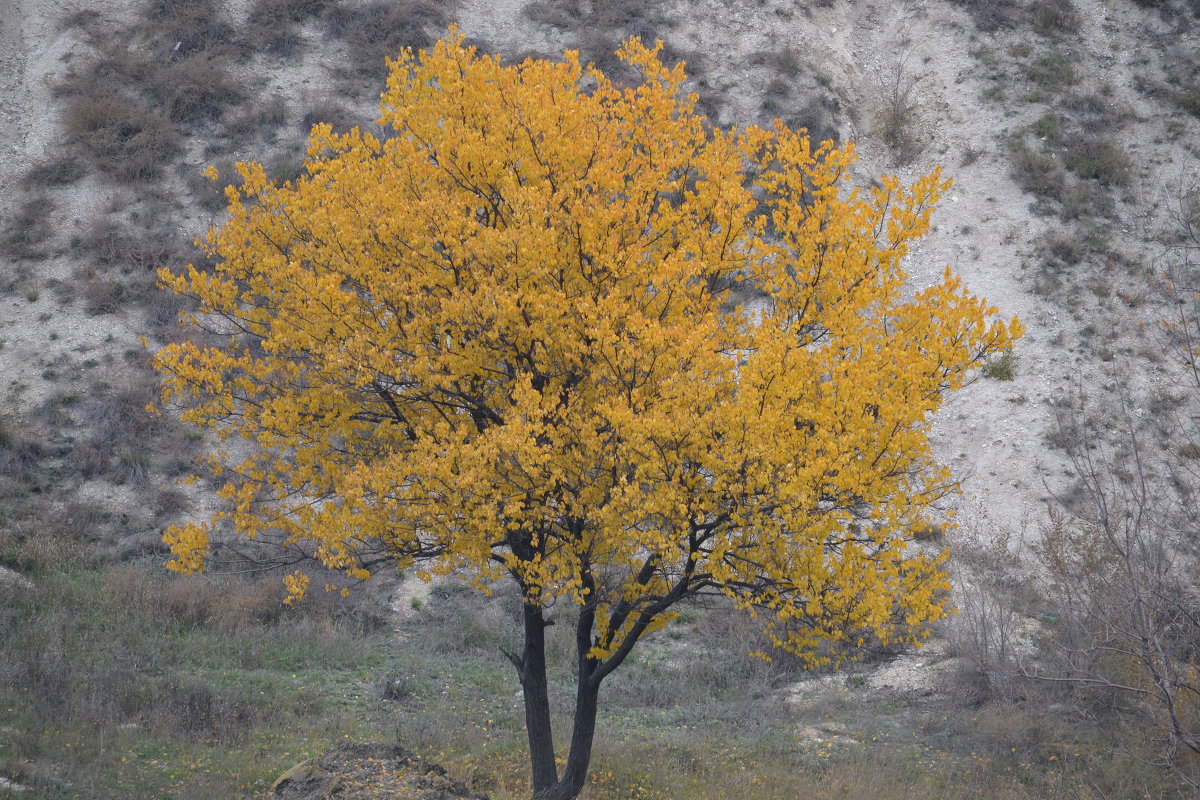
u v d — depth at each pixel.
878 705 12.81
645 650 14.55
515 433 6.64
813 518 6.45
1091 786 9.90
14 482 15.70
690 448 6.73
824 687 13.47
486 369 7.75
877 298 7.57
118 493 15.96
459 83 7.98
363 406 8.21
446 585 15.76
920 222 7.46
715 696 13.30
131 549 15.07
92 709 10.31
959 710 12.38
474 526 7.17
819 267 7.65
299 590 7.87
